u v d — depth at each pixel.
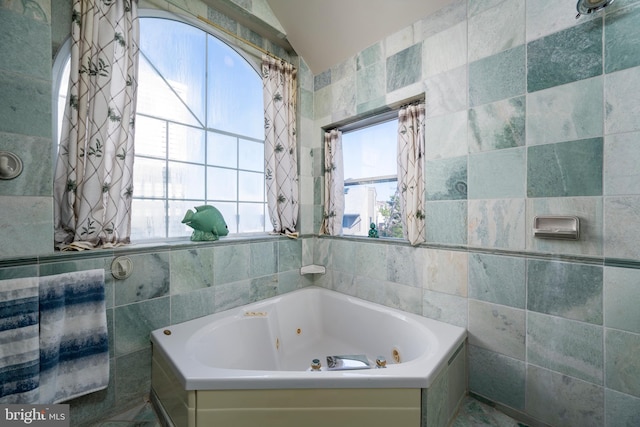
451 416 1.31
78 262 1.25
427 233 1.67
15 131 1.10
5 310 1.04
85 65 1.29
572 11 1.18
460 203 1.53
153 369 1.45
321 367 1.77
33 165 1.14
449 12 1.54
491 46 1.40
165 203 1.71
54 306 1.16
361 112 1.99
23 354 1.07
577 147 1.17
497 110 1.39
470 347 1.50
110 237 1.37
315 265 2.33
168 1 1.64
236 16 1.94
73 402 1.24
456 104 1.53
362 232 2.20
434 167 1.63
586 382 1.17
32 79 1.13
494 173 1.40
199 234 1.73
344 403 1.05
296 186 2.25
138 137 1.60
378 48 1.88
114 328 1.36
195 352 1.33
